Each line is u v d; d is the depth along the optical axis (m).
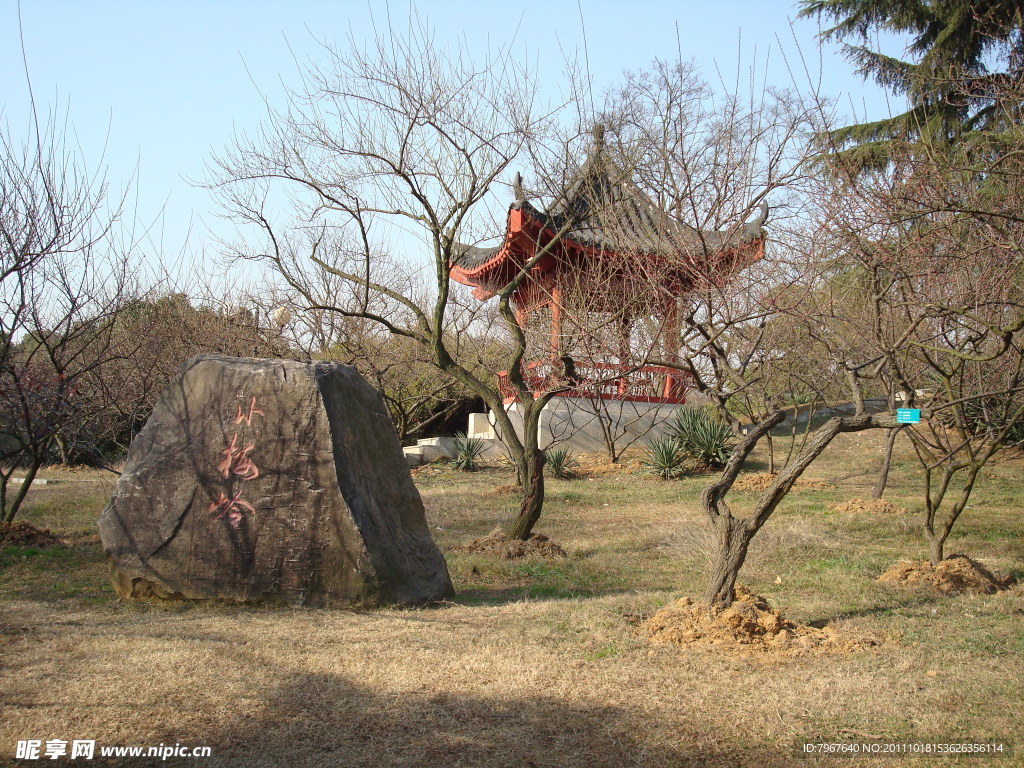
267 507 7.56
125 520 7.75
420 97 10.98
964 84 10.64
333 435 7.69
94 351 14.42
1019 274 9.02
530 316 15.96
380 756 4.31
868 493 15.74
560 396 20.48
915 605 7.66
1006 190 8.95
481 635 6.48
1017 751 4.31
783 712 4.87
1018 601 7.71
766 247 9.23
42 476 20.66
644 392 22.47
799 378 12.18
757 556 10.20
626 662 5.80
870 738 4.51
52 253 9.54
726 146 9.09
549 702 5.05
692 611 6.70
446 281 11.38
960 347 8.49
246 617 7.00
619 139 11.15
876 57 15.62
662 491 17.19
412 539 8.27
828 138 8.87
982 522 12.61
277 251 13.26
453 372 11.62
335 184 11.58
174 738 4.47
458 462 21.19
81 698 4.98
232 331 17.92
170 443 7.93
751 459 20.22
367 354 18.45
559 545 11.55
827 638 6.30
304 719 4.76
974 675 5.48
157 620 6.88
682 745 4.45
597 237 14.50
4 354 9.56
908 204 8.05
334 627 6.68
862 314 9.68
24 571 9.40
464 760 4.28
